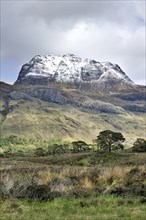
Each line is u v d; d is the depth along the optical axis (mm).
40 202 16234
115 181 19828
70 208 14953
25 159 81188
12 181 17859
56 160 79125
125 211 14102
